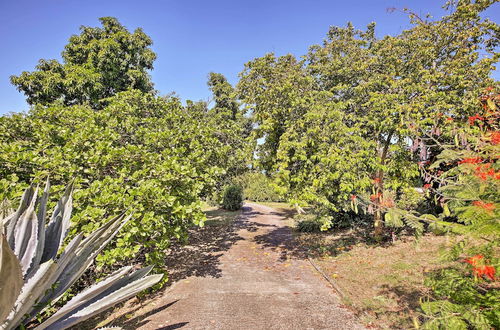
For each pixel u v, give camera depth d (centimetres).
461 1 687
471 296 200
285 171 553
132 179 441
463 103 514
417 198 661
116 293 272
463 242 200
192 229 1136
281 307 412
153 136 531
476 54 595
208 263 674
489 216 176
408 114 521
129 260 532
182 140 581
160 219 423
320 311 395
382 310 381
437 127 488
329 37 906
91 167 446
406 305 387
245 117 1167
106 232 280
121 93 719
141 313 411
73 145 452
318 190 578
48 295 250
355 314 380
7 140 479
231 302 435
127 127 603
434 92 561
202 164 553
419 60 637
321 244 813
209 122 780
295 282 528
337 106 564
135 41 1377
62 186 400
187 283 532
